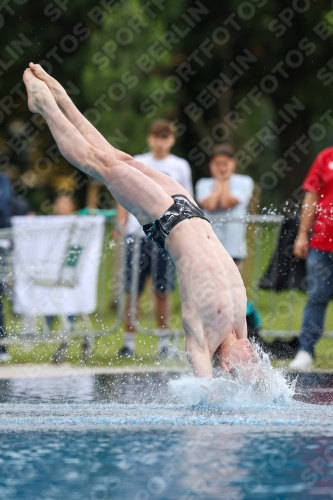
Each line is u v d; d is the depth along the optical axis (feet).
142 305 73.67
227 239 65.51
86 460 23.32
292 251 64.23
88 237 62.80
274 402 37.76
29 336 63.72
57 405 38.04
